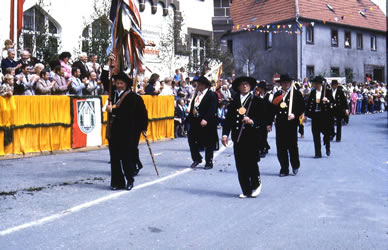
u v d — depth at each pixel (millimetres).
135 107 7109
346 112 14117
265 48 39938
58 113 10688
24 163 9133
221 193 6703
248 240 4500
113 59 7391
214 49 23391
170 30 21375
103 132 11984
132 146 6938
